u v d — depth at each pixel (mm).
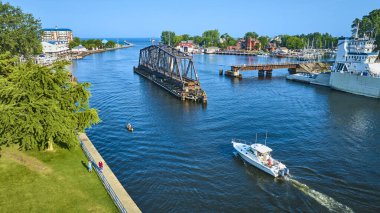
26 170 35938
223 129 62188
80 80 120750
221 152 50656
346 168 45031
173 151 51000
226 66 181875
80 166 38625
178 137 57500
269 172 42406
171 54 103938
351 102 87500
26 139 35406
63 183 34156
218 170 44281
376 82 91875
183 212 34562
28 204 30000
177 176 42531
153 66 129125
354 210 34719
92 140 56031
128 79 125688
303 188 39281
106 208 30359
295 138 57312
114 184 34844
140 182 40906
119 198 32156
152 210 34938
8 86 35906
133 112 74688
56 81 39406
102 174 35562
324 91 104812
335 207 35250
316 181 41094
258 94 98500
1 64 45719
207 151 51062
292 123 66625
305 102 87250
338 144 54469
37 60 142000
